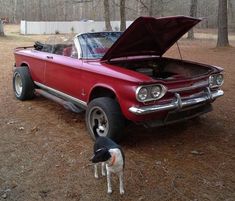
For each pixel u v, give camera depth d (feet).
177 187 13.60
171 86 15.97
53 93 21.75
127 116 15.93
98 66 17.42
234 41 91.45
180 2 152.76
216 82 18.31
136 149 16.83
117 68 16.83
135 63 19.85
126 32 16.84
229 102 24.90
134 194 13.10
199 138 18.37
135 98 15.20
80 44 19.12
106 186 13.61
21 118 21.07
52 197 12.89
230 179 14.24
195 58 49.37
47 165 15.20
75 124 20.18
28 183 13.78
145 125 16.07
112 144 12.96
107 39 19.94
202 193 13.21
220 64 43.42
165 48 20.77
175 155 16.31
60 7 181.68
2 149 16.70
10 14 193.57
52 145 17.22
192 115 17.65
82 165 15.24
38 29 110.01
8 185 13.62
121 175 12.90
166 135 18.66
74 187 13.52
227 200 12.79
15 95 25.22
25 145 17.19
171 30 18.72
